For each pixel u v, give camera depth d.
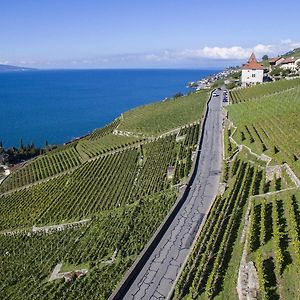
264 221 54.47
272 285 42.97
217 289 47.78
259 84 186.75
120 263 68.38
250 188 71.56
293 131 88.69
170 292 51.00
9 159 186.38
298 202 58.62
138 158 125.38
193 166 95.88
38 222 101.88
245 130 104.56
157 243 63.62
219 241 57.75
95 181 116.69
